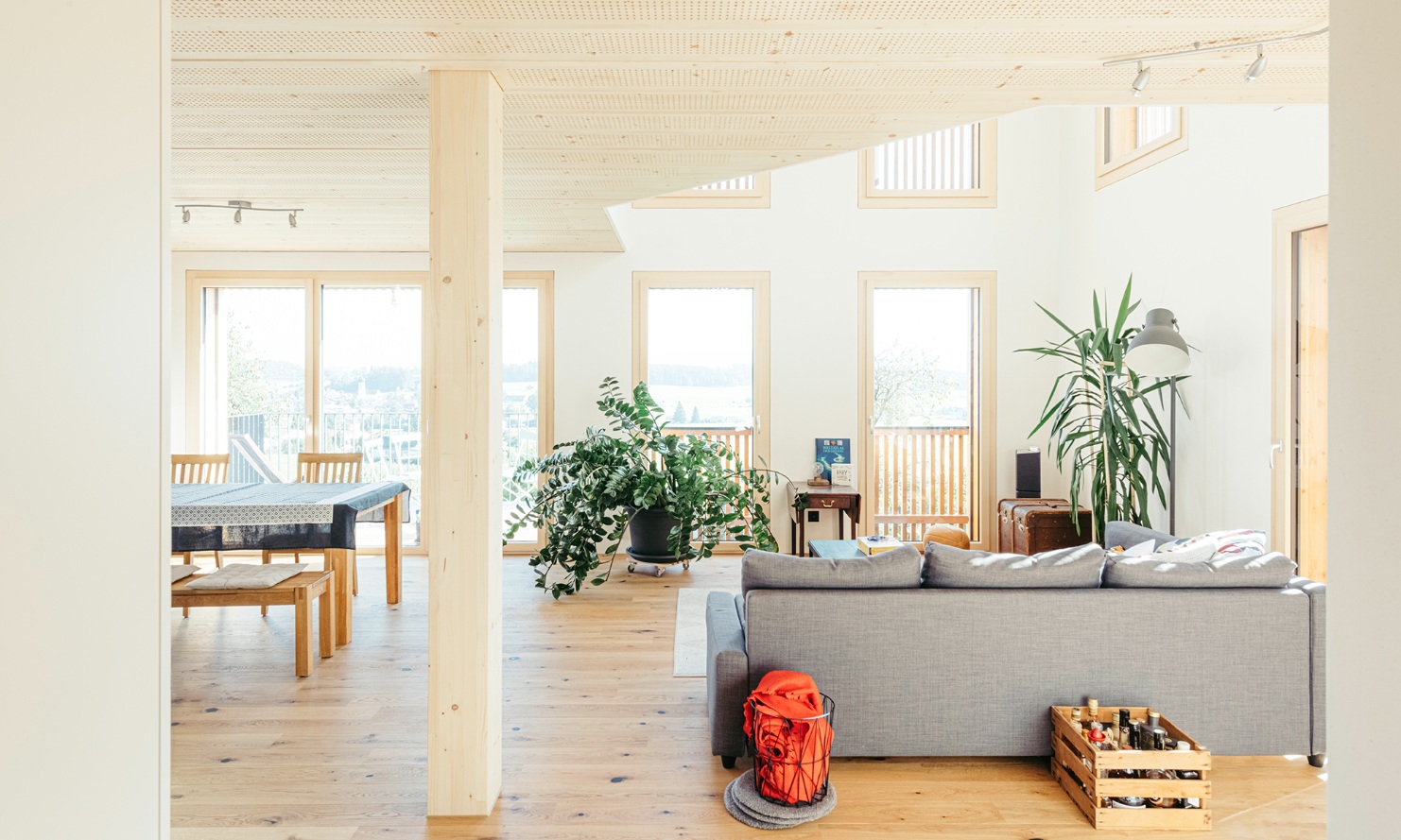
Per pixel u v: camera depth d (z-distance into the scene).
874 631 2.67
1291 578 2.81
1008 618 2.68
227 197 4.37
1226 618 2.67
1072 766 2.50
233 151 3.38
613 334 6.39
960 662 2.68
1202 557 2.96
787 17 2.15
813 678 2.68
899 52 2.37
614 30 2.20
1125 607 2.68
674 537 5.45
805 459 6.38
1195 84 2.63
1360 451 0.87
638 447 5.80
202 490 4.39
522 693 3.41
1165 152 4.84
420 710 3.23
